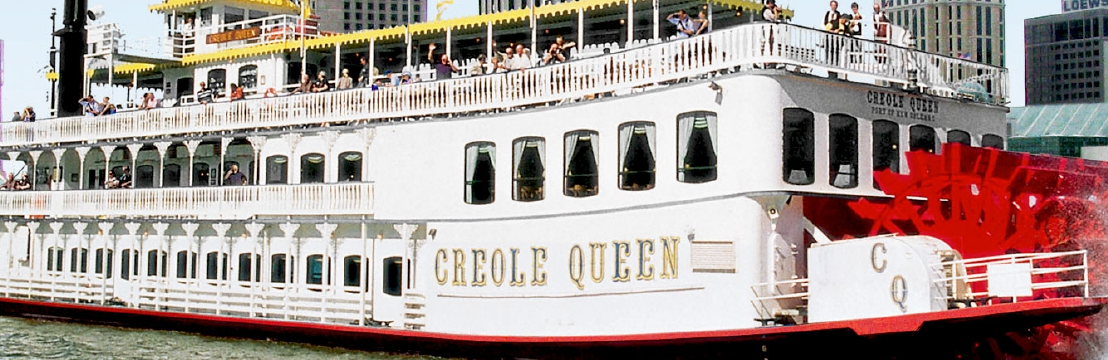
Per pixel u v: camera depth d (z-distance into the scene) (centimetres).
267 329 8031
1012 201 6675
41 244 9988
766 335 5541
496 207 7000
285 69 9912
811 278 5556
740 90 5828
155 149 9956
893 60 6425
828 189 6069
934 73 6812
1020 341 5725
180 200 8844
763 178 5753
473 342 6812
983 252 6406
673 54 6172
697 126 6006
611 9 7825
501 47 9081
